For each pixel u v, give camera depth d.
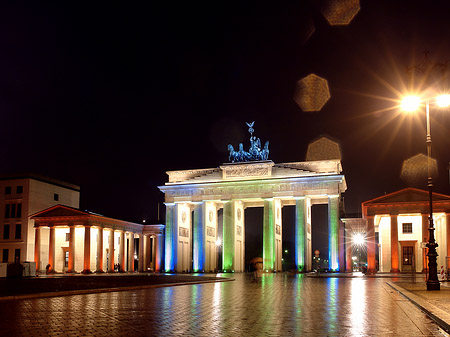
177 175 118.50
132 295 36.38
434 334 17.98
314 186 106.88
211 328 19.34
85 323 20.50
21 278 67.50
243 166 111.94
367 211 89.38
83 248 117.12
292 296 35.84
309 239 112.88
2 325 19.80
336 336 17.53
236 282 60.25
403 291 38.16
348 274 85.88
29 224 113.44
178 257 114.75
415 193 88.25
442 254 89.94
